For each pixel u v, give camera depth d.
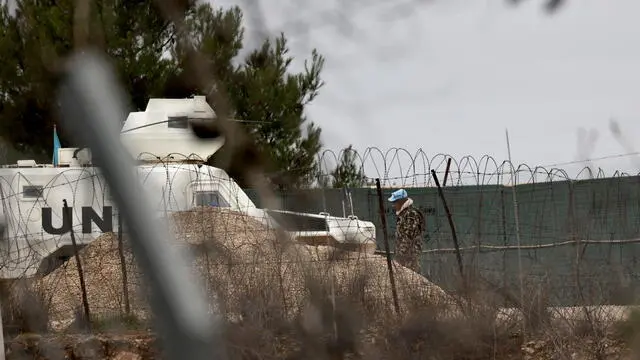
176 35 5.11
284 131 10.20
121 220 3.39
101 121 3.19
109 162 3.21
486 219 37.41
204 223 32.72
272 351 28.62
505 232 36.25
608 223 34.16
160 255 3.30
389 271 32.25
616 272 31.92
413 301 31.36
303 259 31.47
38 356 29.92
